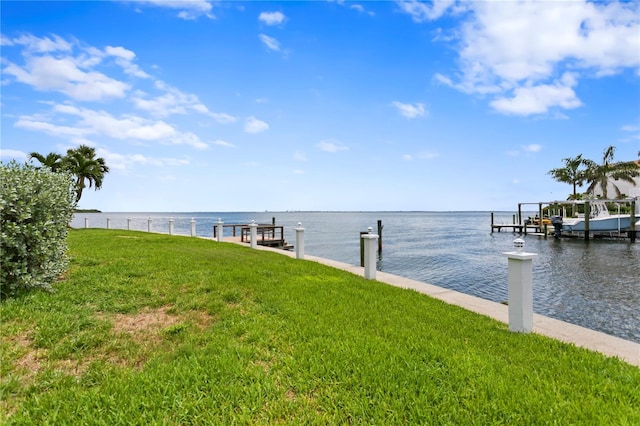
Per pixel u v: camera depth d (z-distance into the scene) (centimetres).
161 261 788
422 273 1284
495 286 1066
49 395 248
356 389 266
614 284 1080
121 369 294
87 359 315
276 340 362
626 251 1989
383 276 823
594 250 2048
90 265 704
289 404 246
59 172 617
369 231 770
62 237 564
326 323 421
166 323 415
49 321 377
